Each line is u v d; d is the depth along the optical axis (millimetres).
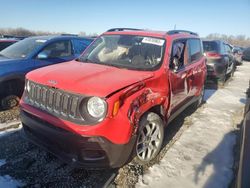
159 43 3836
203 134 4609
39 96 3004
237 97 7773
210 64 8875
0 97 5012
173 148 3967
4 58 5195
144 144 3291
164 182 3076
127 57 3781
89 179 3031
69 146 2682
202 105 6523
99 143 2594
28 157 3402
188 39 4750
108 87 2674
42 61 5469
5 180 2898
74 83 2770
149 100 3086
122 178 3090
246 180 1835
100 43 4316
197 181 3148
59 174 3086
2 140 3846
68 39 6203
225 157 3779
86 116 2645
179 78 3988
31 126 3002
